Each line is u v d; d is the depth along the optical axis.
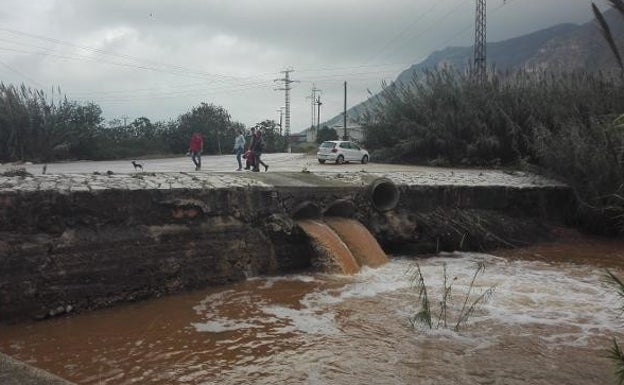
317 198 13.20
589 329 8.14
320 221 12.90
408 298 9.69
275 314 8.78
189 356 7.03
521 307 9.24
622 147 16.56
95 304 9.14
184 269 10.35
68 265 8.99
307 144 79.44
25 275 8.53
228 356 7.02
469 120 27.64
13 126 36.12
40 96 38.22
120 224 9.84
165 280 10.05
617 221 16.91
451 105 29.33
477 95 28.70
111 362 6.86
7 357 4.26
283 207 12.45
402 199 15.12
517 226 16.48
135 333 7.93
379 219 14.34
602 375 6.49
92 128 42.16
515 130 25.23
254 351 7.19
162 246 10.16
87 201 9.46
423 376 6.40
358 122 35.75
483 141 26.19
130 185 10.38
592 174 17.30
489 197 16.77
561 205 18.09
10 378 3.91
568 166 17.95
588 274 12.06
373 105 34.56
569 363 6.84
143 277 9.78
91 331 8.03
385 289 10.34
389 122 32.47
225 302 9.52
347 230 12.90
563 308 9.22
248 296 9.89
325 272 11.73
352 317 8.59
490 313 8.86
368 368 6.62
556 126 23.20
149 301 9.65
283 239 11.96
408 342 7.50
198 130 57.59
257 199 11.94
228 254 11.05
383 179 14.42
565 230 17.52
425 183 15.84
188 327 8.18
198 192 10.90
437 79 31.44
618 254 14.77
